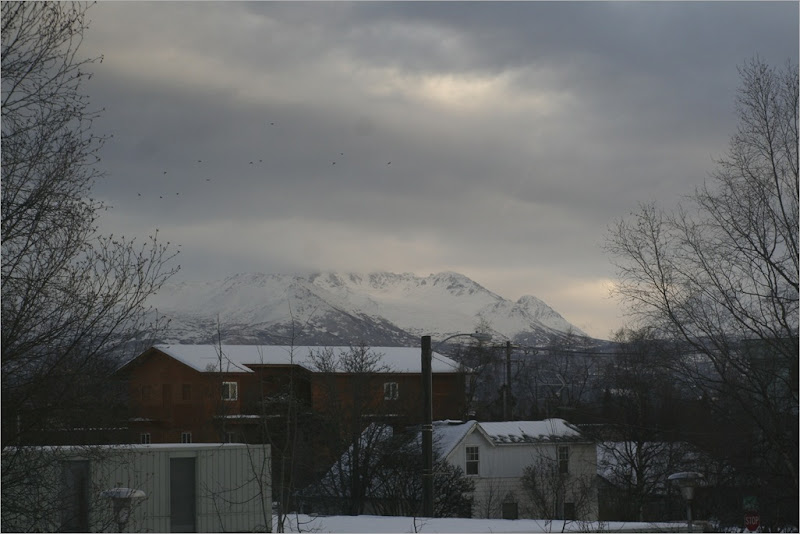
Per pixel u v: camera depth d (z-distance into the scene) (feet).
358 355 156.46
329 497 126.82
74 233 45.34
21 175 45.06
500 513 142.72
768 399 73.20
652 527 79.92
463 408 210.38
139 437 172.35
